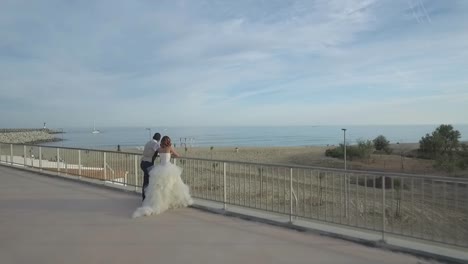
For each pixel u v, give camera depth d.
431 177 5.31
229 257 5.07
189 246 5.56
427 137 48.22
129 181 10.95
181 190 8.10
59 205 8.62
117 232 6.35
